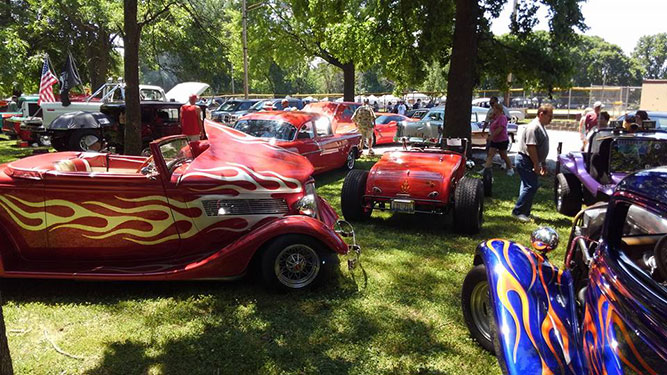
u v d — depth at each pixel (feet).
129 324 13.30
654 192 7.61
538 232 11.61
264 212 16.02
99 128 41.60
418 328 13.46
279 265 15.12
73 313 13.84
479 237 22.29
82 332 12.84
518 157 25.17
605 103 98.17
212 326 13.33
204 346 12.31
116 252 15.56
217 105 110.63
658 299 7.05
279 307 14.52
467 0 41.70
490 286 10.43
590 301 8.92
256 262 16.05
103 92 53.21
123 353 11.91
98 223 15.23
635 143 24.25
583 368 8.77
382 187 22.79
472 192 21.97
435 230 23.43
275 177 16.16
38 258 15.52
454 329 13.48
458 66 42.50
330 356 12.02
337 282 16.39
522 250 11.07
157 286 15.81
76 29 90.27
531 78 49.52
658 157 24.09
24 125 46.42
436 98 137.90
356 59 51.72
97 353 11.90
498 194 32.35
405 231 23.17
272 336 12.89
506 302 9.89
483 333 12.45
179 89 61.87
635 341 7.19
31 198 14.90
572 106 120.78
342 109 56.29
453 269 18.06
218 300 14.76
